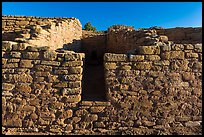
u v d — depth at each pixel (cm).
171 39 1034
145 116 666
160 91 676
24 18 1120
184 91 683
